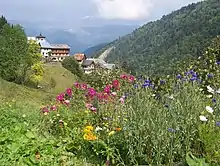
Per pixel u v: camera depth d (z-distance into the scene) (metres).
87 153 5.61
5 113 8.52
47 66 83.38
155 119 4.75
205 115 4.90
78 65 90.62
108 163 5.08
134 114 4.87
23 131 6.14
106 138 5.71
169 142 4.63
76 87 10.43
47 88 68.44
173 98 5.00
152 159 4.74
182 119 4.69
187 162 3.98
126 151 5.14
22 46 63.16
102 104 7.92
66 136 6.67
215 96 5.42
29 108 11.22
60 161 5.19
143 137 4.77
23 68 63.09
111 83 10.45
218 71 7.65
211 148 4.47
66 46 139.75
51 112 8.70
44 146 5.52
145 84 5.34
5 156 4.88
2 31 66.38
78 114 8.00
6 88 41.22
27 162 4.82
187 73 6.52
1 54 61.47
